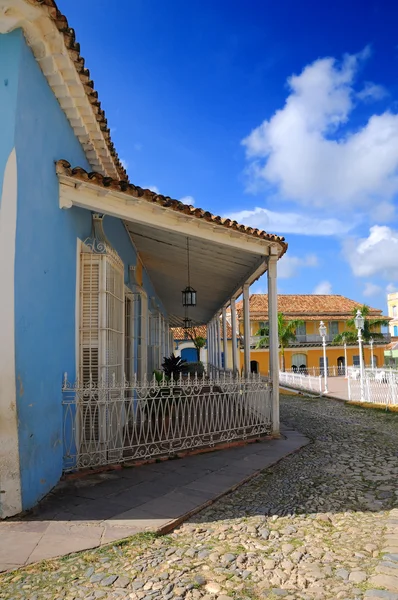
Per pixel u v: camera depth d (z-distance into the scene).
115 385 6.25
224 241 7.70
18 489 4.16
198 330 40.19
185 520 4.31
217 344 22.22
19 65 4.33
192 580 3.12
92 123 6.29
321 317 44.94
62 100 5.55
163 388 7.36
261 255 8.70
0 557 3.39
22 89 4.39
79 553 3.49
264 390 8.49
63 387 5.43
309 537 3.94
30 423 4.41
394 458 7.16
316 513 4.57
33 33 4.41
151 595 2.92
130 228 9.39
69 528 3.92
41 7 4.10
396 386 14.95
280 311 44.56
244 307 12.02
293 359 43.38
